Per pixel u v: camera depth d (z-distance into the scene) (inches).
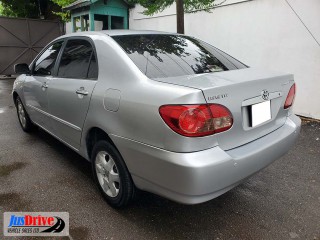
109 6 323.6
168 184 78.5
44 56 149.5
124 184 95.0
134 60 94.0
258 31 215.3
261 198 111.1
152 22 311.9
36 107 153.1
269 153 90.5
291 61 200.5
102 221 97.2
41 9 546.6
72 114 115.0
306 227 94.7
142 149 82.7
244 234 91.4
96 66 105.2
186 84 79.6
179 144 74.4
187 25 268.8
